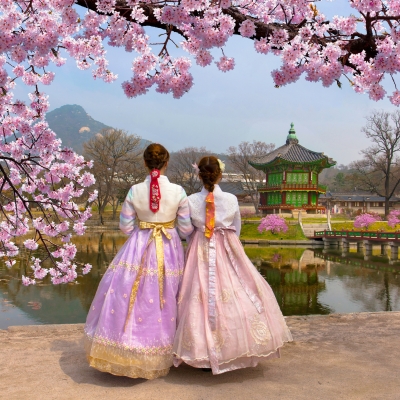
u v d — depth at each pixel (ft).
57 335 14.57
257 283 10.08
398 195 245.04
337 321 16.67
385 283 63.41
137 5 9.98
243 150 191.01
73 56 11.15
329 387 9.37
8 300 42.91
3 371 10.50
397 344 13.06
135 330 9.27
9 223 18.48
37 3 10.30
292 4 10.45
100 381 9.72
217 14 10.11
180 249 10.36
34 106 16.46
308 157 178.09
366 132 169.37
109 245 103.86
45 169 17.44
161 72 11.05
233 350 9.22
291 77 11.08
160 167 10.48
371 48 11.09
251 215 183.01
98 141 191.01
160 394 8.91
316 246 128.36
